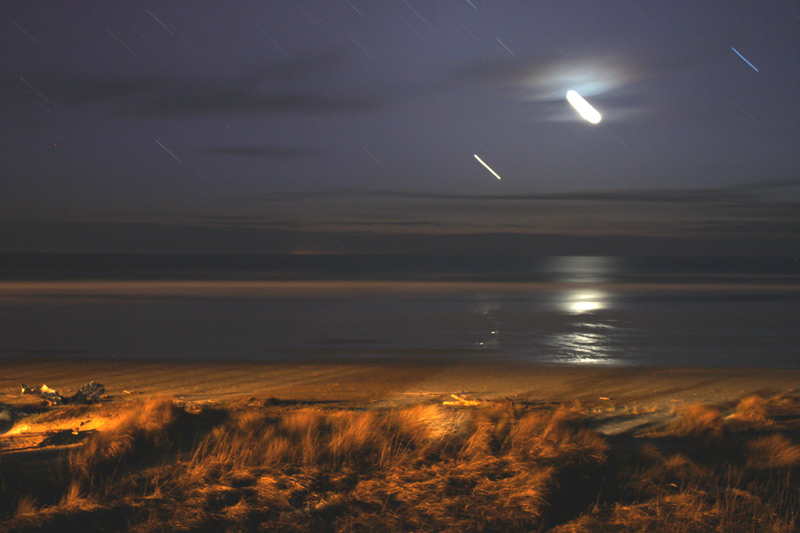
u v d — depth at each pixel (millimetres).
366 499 5215
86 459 5855
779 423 11023
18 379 23797
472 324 50094
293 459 6141
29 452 6520
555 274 185125
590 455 6414
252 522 4699
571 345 37344
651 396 19859
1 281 124250
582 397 19703
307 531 4559
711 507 5164
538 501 5086
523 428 7457
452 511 4961
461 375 25250
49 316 55875
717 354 33688
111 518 4652
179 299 78625
